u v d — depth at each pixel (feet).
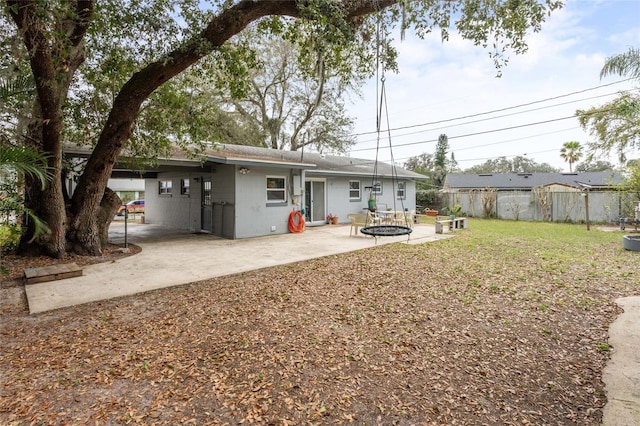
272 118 66.80
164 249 27.27
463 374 8.46
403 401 7.36
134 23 18.34
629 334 10.67
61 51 17.62
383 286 16.44
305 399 7.42
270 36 23.00
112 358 9.22
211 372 8.52
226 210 34.27
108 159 22.82
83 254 23.65
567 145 85.97
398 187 58.95
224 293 15.35
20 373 8.39
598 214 48.49
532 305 13.57
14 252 22.75
